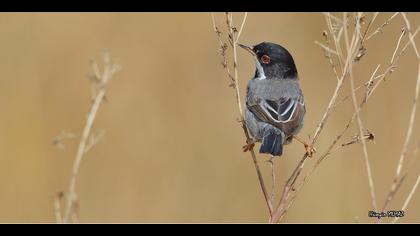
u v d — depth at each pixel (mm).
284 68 11758
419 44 16469
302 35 17047
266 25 17078
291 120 11094
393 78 16250
